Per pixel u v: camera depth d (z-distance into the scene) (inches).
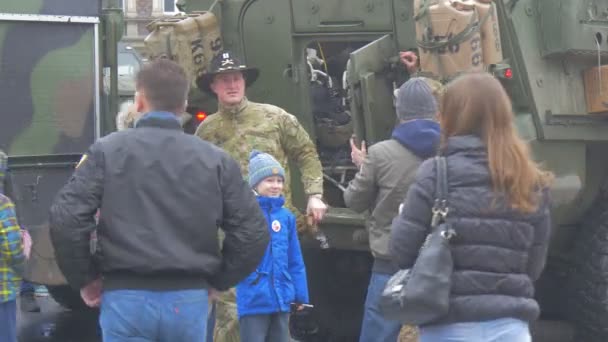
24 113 284.7
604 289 287.7
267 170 213.3
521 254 147.3
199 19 299.9
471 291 144.6
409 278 145.4
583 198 292.7
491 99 149.8
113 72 302.2
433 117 209.8
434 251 143.9
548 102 271.0
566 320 301.4
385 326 212.1
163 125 159.2
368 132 274.4
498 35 257.6
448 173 148.2
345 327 319.0
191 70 298.0
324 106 310.8
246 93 310.7
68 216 152.9
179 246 153.9
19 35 283.3
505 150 146.8
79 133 290.5
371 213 216.4
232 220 160.1
